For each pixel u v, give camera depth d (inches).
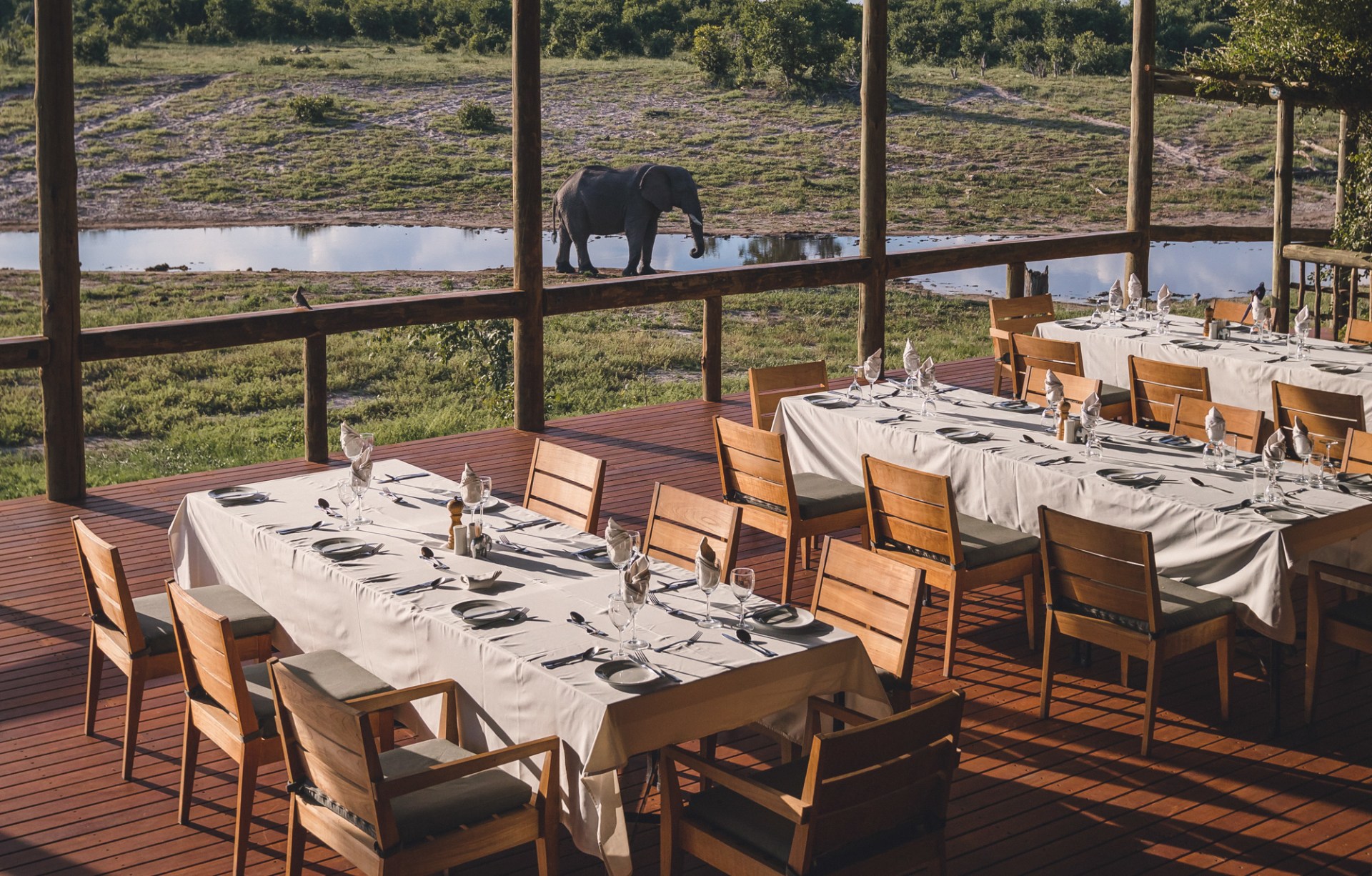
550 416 543.5
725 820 108.8
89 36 1451.8
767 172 1226.0
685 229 1071.0
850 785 99.7
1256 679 170.7
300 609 149.3
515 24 287.4
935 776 106.5
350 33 1668.3
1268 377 258.1
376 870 104.6
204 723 129.8
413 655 131.8
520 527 159.6
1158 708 162.2
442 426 528.1
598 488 171.0
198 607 122.9
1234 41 373.1
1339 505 163.9
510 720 119.4
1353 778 144.6
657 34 1647.4
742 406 335.6
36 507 249.9
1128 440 200.4
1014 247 361.4
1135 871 126.3
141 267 929.5
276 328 265.7
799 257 971.3
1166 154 1277.1
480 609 130.3
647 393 593.6
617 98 1435.8
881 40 331.6
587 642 122.3
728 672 115.5
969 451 194.7
